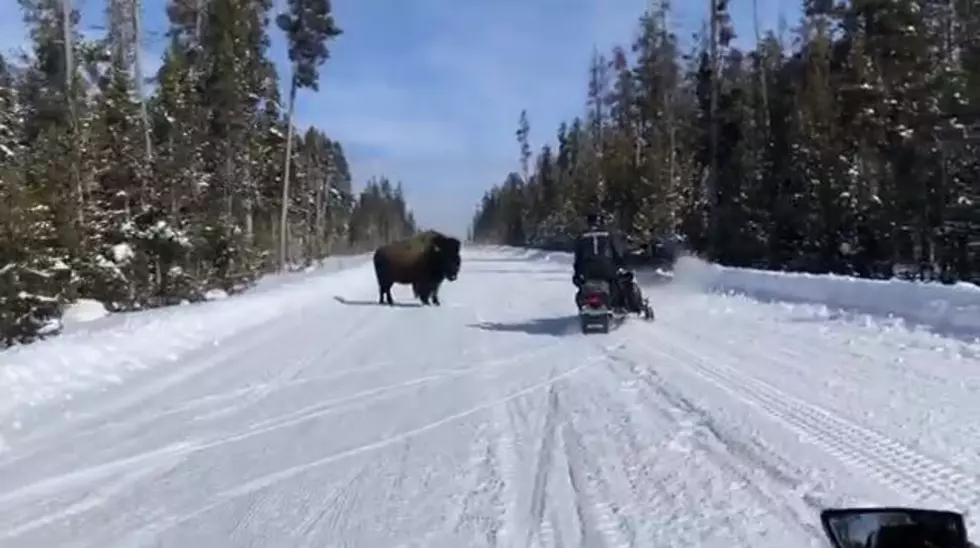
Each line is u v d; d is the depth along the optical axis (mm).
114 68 31250
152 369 13688
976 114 25266
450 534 5953
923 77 29781
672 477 6973
